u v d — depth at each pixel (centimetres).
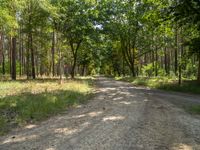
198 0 1995
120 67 7944
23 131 863
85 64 7756
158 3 2403
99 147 685
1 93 1762
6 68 5444
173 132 848
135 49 5456
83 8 3850
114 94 2112
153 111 1266
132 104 1519
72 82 2897
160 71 5516
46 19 3381
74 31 3966
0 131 858
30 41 3606
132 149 671
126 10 4447
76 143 722
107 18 4378
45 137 787
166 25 2481
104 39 4719
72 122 1003
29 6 3031
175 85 2645
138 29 4819
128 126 929
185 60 2756
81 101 1642
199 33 2473
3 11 2267
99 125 947
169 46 4859
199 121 1035
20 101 1379
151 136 796
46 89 1997
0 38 4591
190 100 1752
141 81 3531
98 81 4416
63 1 3616
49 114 1170
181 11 2103
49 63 6216
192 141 748
